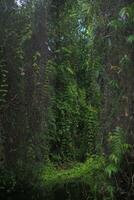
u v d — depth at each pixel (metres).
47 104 5.77
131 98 3.05
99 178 3.22
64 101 8.11
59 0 7.42
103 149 3.19
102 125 3.23
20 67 5.22
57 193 5.30
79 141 8.18
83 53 7.75
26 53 5.34
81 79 8.60
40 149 5.55
